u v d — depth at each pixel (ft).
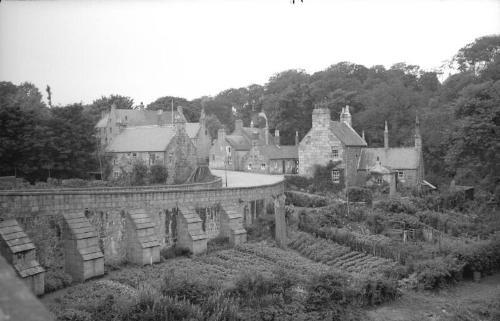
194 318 73.20
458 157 180.24
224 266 114.52
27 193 96.17
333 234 144.97
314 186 237.86
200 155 359.66
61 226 101.45
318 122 243.19
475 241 149.89
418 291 114.62
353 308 97.25
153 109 485.56
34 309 14.35
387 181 229.25
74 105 238.68
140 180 232.53
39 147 210.18
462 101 179.42
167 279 85.81
